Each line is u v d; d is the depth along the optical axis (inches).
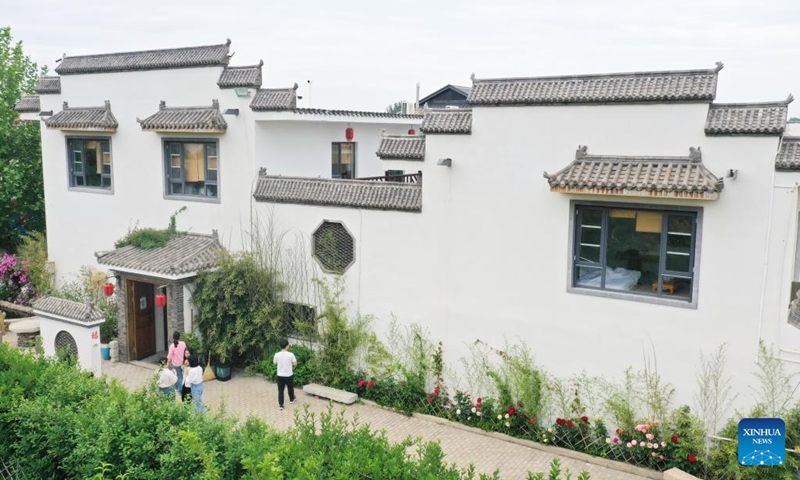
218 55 657.0
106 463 309.6
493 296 529.3
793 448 410.3
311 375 609.3
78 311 592.4
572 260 491.8
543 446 492.7
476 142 525.0
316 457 296.0
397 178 818.2
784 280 421.4
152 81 703.1
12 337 748.6
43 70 1007.6
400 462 297.1
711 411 447.2
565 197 489.7
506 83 513.3
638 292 471.2
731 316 438.0
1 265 829.2
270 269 634.8
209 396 586.9
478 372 540.7
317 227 614.2
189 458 305.9
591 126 477.1
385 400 569.0
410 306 570.6
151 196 719.7
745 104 433.1
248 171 652.7
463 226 538.0
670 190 426.9
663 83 454.0
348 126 791.1
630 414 465.4
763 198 422.9
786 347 422.0
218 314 619.8
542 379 507.8
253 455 292.8
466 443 503.5
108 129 724.7
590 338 488.7
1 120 896.9
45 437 354.3
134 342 676.1
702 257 443.8
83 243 785.6
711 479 434.6
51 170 800.3
